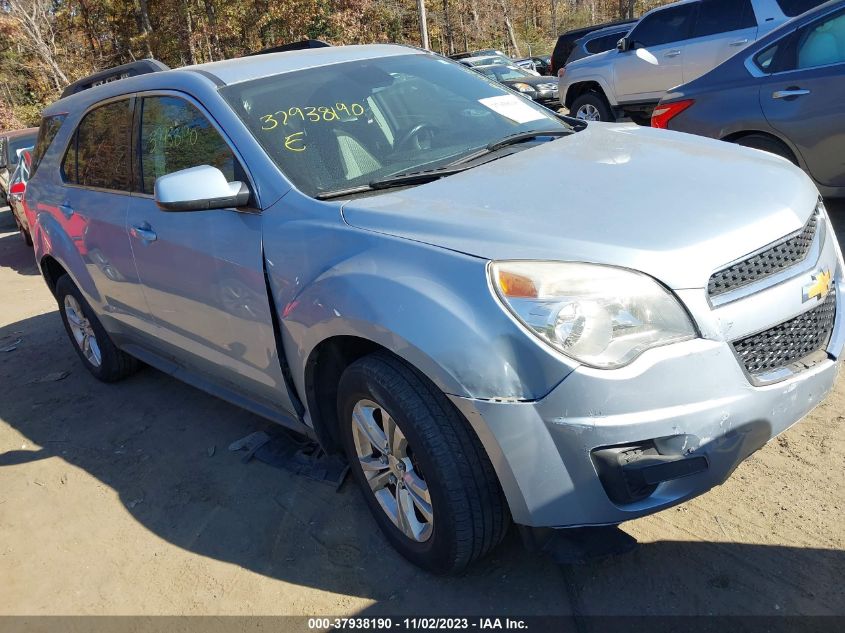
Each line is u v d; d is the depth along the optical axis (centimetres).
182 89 340
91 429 426
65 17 3338
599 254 213
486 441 216
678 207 235
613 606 238
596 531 234
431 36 4262
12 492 371
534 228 227
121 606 276
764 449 302
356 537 290
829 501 266
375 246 243
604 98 1073
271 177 288
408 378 233
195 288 325
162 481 356
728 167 267
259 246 285
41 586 295
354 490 320
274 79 334
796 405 231
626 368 204
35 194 479
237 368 326
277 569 281
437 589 257
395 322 225
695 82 590
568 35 1658
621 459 208
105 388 482
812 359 240
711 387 211
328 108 321
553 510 216
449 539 236
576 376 204
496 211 241
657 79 973
